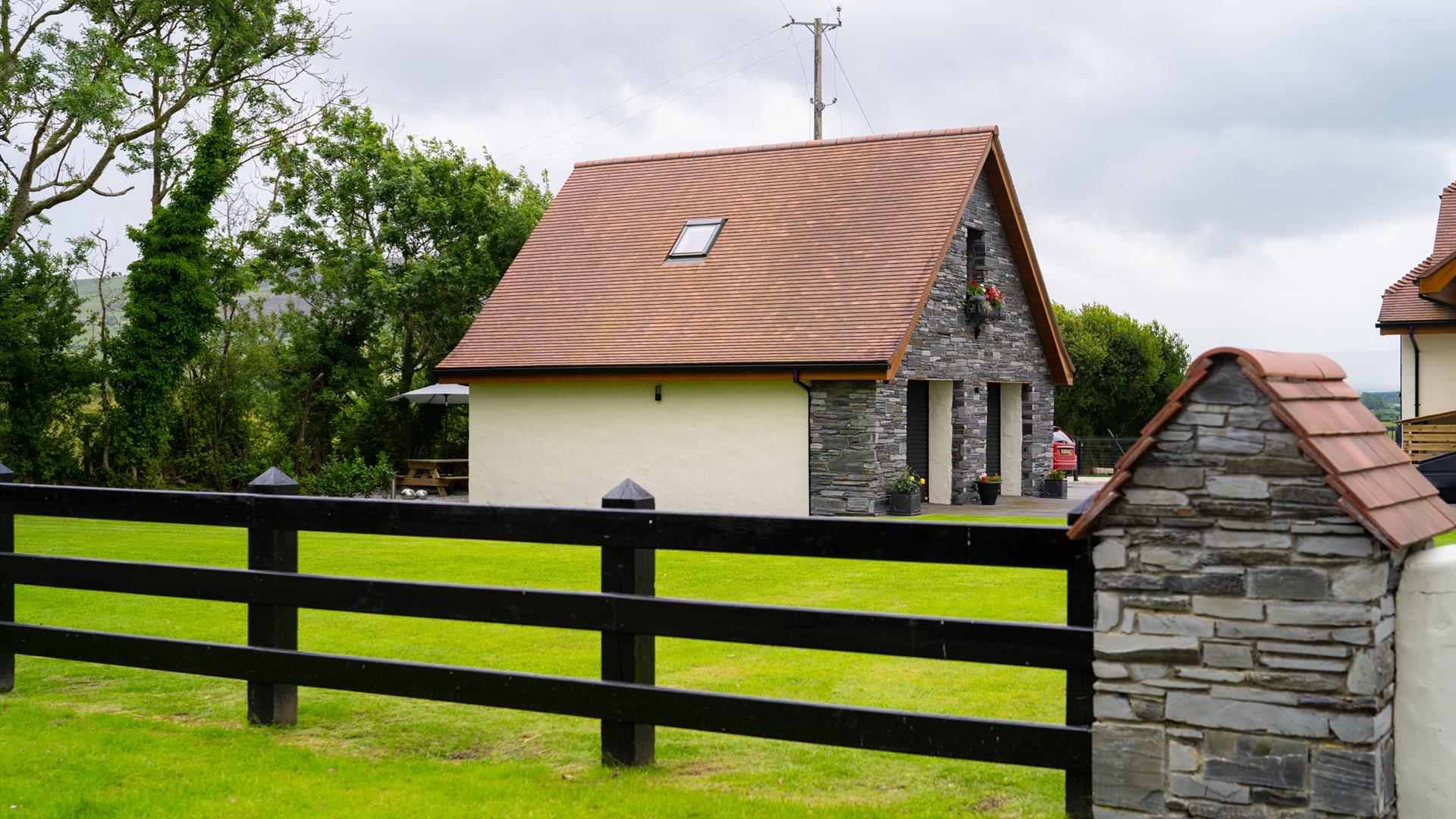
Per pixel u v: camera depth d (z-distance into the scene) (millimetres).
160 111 26828
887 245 20906
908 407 21703
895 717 4328
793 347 19578
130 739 5398
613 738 4926
